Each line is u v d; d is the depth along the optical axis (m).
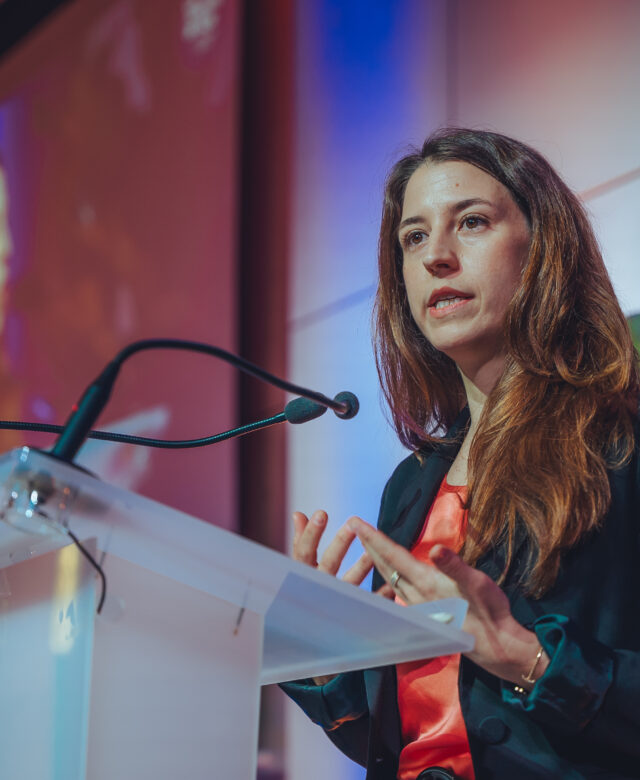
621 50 7.41
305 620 2.77
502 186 4.36
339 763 9.11
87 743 2.42
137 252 12.29
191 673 2.62
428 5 9.32
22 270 14.45
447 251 4.30
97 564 2.51
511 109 8.30
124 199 12.70
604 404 3.89
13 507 2.41
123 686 2.50
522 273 4.28
